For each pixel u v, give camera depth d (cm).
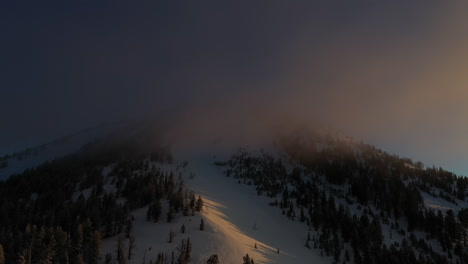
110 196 15912
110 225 12188
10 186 19225
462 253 13725
